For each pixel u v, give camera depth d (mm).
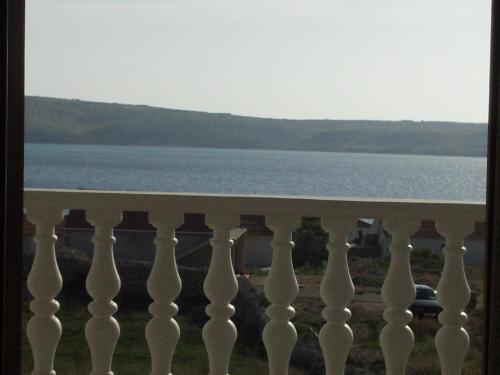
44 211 3223
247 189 56312
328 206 3176
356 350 5520
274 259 3207
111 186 56562
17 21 2689
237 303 5340
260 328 5406
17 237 2746
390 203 3168
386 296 3197
